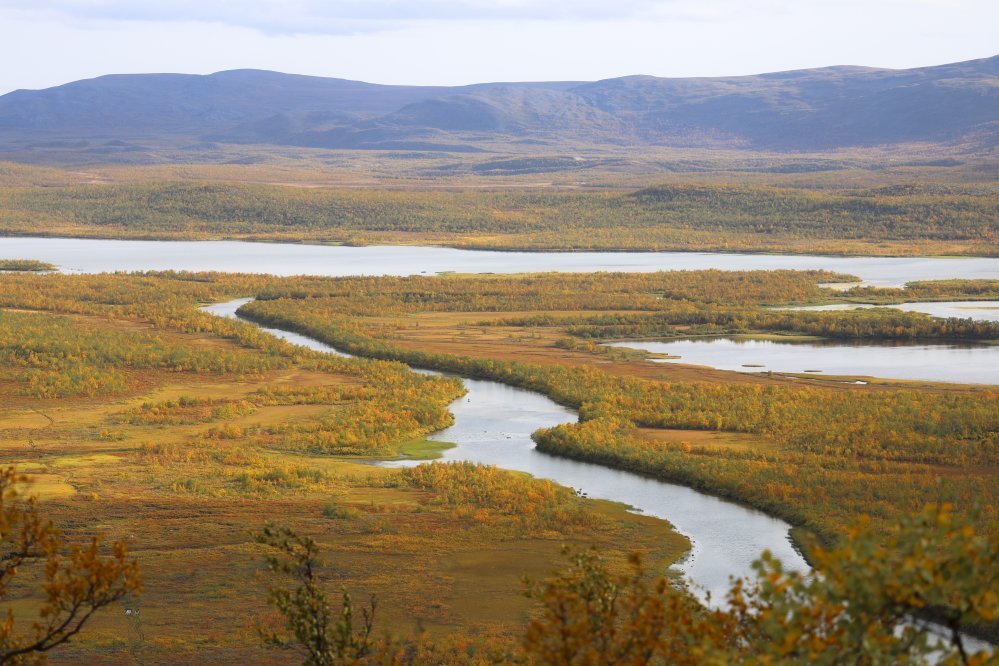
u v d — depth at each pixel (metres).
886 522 67.31
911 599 14.80
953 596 14.72
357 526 67.88
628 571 58.81
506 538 65.69
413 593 53.75
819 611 15.08
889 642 14.70
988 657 14.28
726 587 57.44
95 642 43.59
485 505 75.25
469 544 64.12
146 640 44.34
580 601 18.86
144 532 65.25
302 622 23.38
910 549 14.91
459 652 42.38
